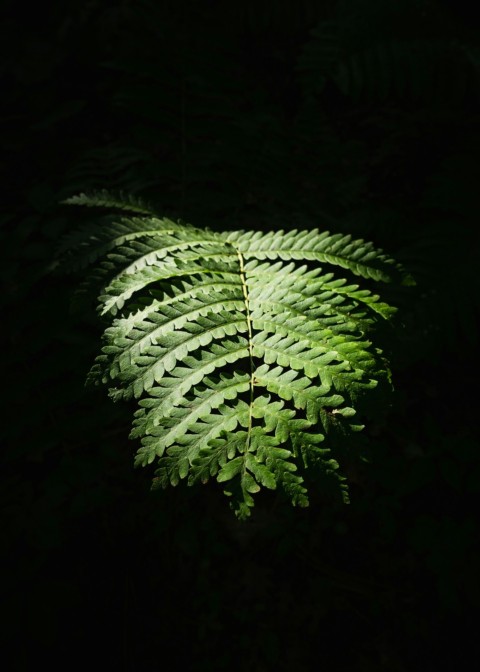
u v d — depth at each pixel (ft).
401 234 7.27
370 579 7.40
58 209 8.51
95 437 7.08
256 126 7.85
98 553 7.29
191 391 4.06
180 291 4.18
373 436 7.93
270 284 4.33
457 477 7.43
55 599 6.79
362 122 10.25
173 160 9.64
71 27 12.05
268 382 3.68
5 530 6.82
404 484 7.48
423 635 7.02
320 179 7.83
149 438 3.45
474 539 7.16
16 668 6.44
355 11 8.49
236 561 7.55
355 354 3.75
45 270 7.14
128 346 3.80
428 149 9.44
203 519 7.63
